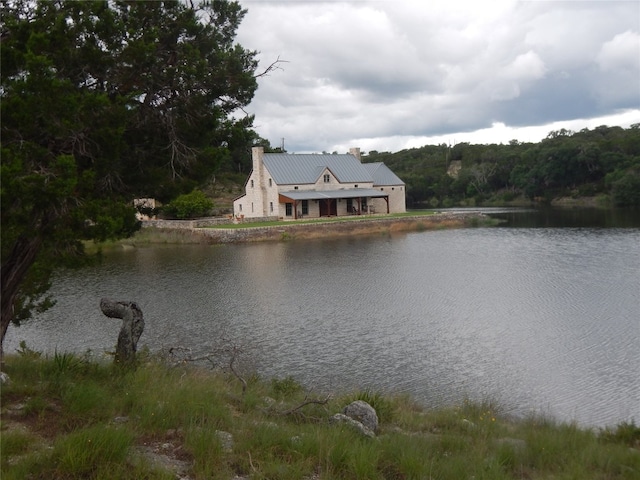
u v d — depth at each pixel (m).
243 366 18.45
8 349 20.72
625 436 11.59
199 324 24.66
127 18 13.23
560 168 119.56
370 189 81.88
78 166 11.97
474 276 36.38
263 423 9.07
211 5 14.23
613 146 121.88
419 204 136.00
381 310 27.31
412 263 42.47
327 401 11.23
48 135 11.37
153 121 13.55
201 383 11.95
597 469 9.15
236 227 62.19
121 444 7.14
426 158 166.12
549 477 8.52
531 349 20.73
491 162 143.62
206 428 8.34
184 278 36.88
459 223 75.50
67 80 11.36
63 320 25.62
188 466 7.33
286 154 79.50
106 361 15.25
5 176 9.61
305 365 18.95
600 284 32.28
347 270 39.59
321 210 78.31
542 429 11.75
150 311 27.22
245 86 13.96
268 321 25.16
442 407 14.38
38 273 14.25
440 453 9.11
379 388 16.59
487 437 10.48
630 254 43.31
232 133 14.41
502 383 17.23
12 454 7.14
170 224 66.06
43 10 12.24
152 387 10.52
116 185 13.38
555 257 43.31
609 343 21.25
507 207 114.44
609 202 106.81
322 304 28.69
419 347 21.12
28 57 10.48
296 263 43.28
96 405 8.98
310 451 7.95
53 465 6.77
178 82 13.24
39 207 10.65
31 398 9.16
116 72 12.53
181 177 13.77
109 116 11.79
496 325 24.22
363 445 8.34
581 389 16.70
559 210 98.00
